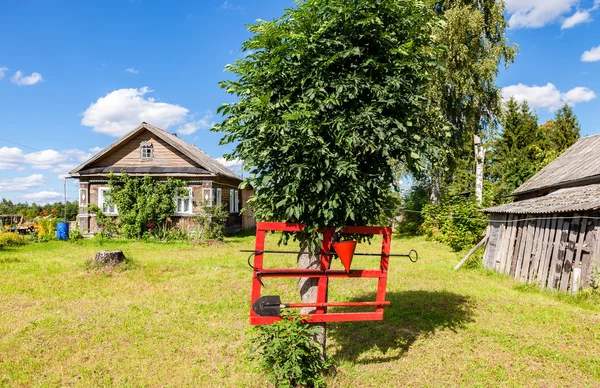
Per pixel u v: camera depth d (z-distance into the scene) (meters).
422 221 25.94
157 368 5.29
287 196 4.39
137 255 15.05
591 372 5.16
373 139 4.46
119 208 20.70
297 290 9.45
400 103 4.66
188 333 6.55
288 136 4.36
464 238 17.14
